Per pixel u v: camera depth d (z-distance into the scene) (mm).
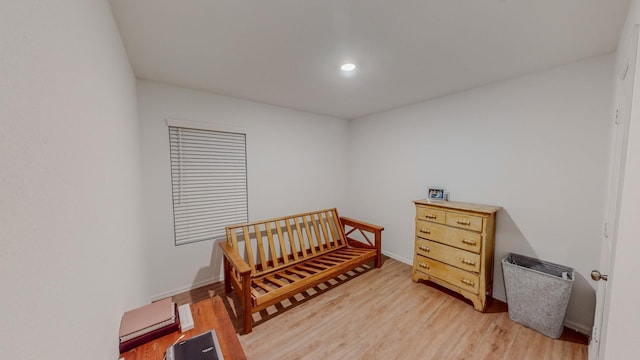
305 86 2438
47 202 471
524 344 1809
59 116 533
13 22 375
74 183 607
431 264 2594
